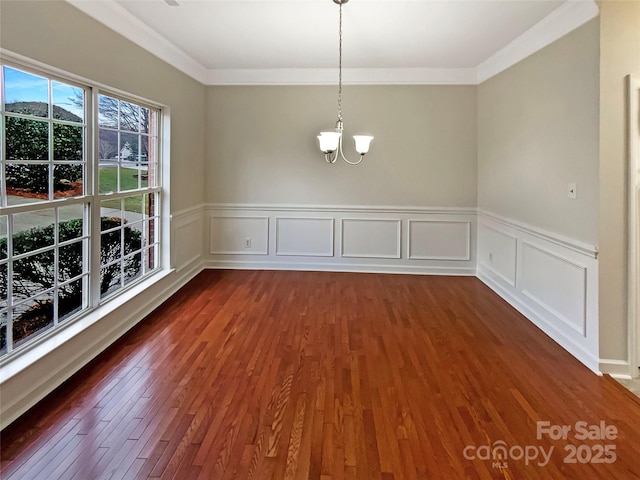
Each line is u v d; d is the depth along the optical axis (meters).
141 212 3.86
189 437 2.03
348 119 5.15
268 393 2.45
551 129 3.28
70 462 1.84
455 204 5.18
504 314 3.86
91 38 2.82
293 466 1.84
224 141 5.29
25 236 2.42
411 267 5.31
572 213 2.99
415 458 1.90
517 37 3.74
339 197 5.29
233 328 3.46
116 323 3.20
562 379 2.64
